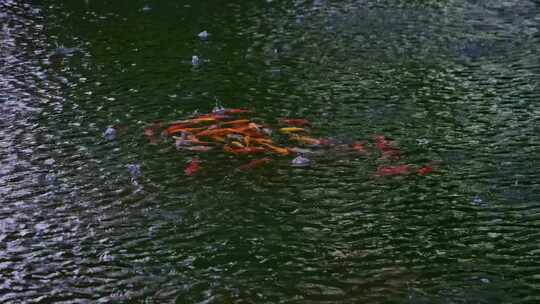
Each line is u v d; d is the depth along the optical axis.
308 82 12.77
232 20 17.47
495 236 7.82
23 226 8.12
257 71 13.42
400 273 7.16
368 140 10.31
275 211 8.41
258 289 6.91
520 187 8.87
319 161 9.69
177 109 11.54
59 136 10.59
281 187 9.00
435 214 8.30
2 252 7.60
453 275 7.12
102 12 18.52
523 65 13.55
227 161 9.73
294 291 6.87
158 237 7.88
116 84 12.81
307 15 17.83
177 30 16.58
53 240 7.84
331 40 15.54
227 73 13.34
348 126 10.80
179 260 7.43
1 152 10.03
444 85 12.56
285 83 12.74
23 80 13.08
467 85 12.53
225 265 7.33
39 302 6.77
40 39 15.91
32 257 7.52
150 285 7.00
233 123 10.88
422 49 14.74
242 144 10.21
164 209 8.48
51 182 9.17
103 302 6.75
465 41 15.23
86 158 9.86
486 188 8.88
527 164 9.47
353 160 9.69
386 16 17.59
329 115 11.24
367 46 15.05
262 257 7.47
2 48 15.15
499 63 13.72
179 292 6.87
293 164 9.60
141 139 10.45
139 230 8.02
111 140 10.43
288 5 18.95
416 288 6.90
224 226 8.09
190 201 8.66
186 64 13.92
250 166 9.55
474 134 10.47
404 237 7.83
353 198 8.70
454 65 13.66
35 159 9.83
